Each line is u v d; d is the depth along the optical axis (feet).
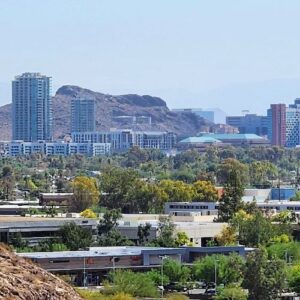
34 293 355.97
